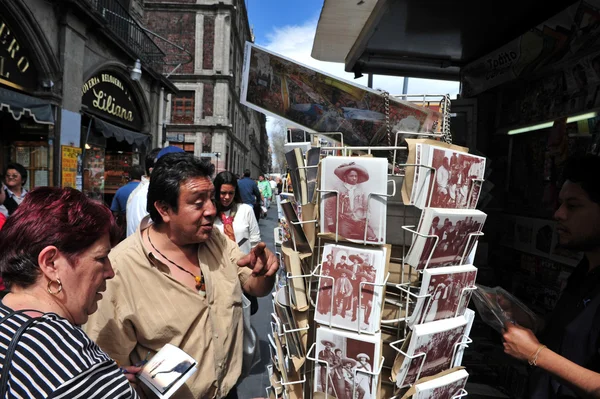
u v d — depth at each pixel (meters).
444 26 2.52
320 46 3.00
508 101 2.89
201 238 1.45
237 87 33.44
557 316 1.38
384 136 1.56
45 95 7.04
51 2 7.02
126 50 9.79
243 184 8.51
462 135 3.06
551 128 2.44
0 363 0.78
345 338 1.17
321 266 1.22
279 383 1.57
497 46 2.85
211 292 1.50
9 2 6.04
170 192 1.39
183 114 26.39
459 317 1.30
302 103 1.52
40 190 0.99
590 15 1.98
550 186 2.51
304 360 1.30
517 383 2.03
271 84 1.49
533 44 2.41
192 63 26.11
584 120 2.17
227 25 26.33
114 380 0.88
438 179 1.16
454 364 1.36
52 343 0.83
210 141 26.55
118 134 9.92
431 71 3.44
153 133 12.66
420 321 1.17
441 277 1.15
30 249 0.90
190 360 1.21
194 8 25.88
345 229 1.18
